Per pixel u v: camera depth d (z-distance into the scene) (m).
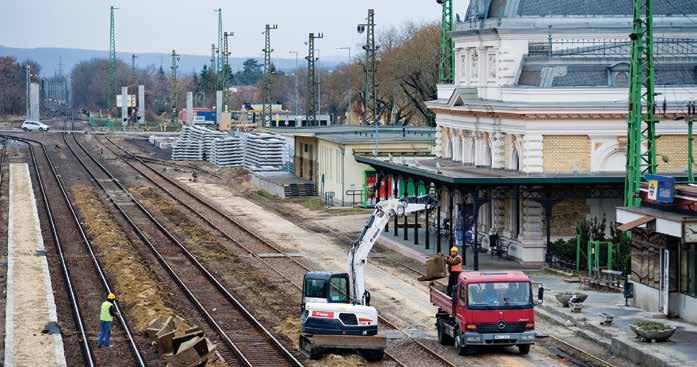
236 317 91.44
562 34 127.62
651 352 72.88
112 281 107.81
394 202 83.44
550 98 118.38
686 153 120.56
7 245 130.00
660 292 87.00
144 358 75.50
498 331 74.94
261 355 76.62
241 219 163.62
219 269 117.56
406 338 82.94
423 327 87.50
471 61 138.50
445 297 79.06
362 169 175.75
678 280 86.00
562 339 81.62
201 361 70.56
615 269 105.12
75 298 97.75
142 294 98.25
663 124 119.94
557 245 113.62
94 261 119.38
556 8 128.38
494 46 130.12
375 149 174.12
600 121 117.62
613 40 127.56
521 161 119.44
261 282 109.38
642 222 87.19
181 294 103.50
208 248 133.12
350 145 174.88
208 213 170.75
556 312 89.62
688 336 78.19
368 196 175.50
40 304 93.12
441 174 115.69
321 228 154.62
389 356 76.12
